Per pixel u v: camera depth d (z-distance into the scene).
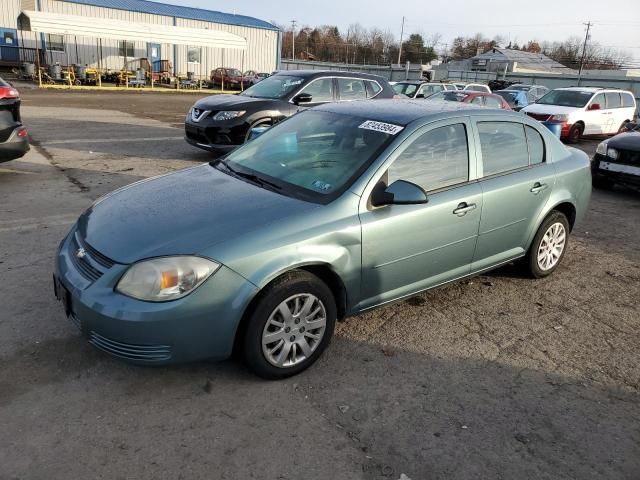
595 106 15.93
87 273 2.99
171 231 3.03
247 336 3.03
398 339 3.80
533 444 2.82
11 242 5.13
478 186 4.05
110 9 33.12
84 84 29.17
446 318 4.16
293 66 70.25
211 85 35.19
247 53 39.69
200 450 2.65
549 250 4.96
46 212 6.10
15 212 6.04
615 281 5.12
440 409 3.06
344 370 3.39
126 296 2.80
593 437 2.90
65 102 19.70
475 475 2.59
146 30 29.11
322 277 3.41
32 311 3.84
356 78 10.05
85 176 7.97
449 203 3.82
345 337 3.79
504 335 3.96
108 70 32.16
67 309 3.09
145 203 3.43
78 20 26.97
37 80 28.22
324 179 3.56
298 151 3.96
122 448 2.63
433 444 2.78
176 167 9.02
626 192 9.30
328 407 3.03
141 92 28.55
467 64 77.75
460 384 3.31
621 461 2.73
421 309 4.29
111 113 16.94
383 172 3.53
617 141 8.94
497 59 74.25
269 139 4.30
